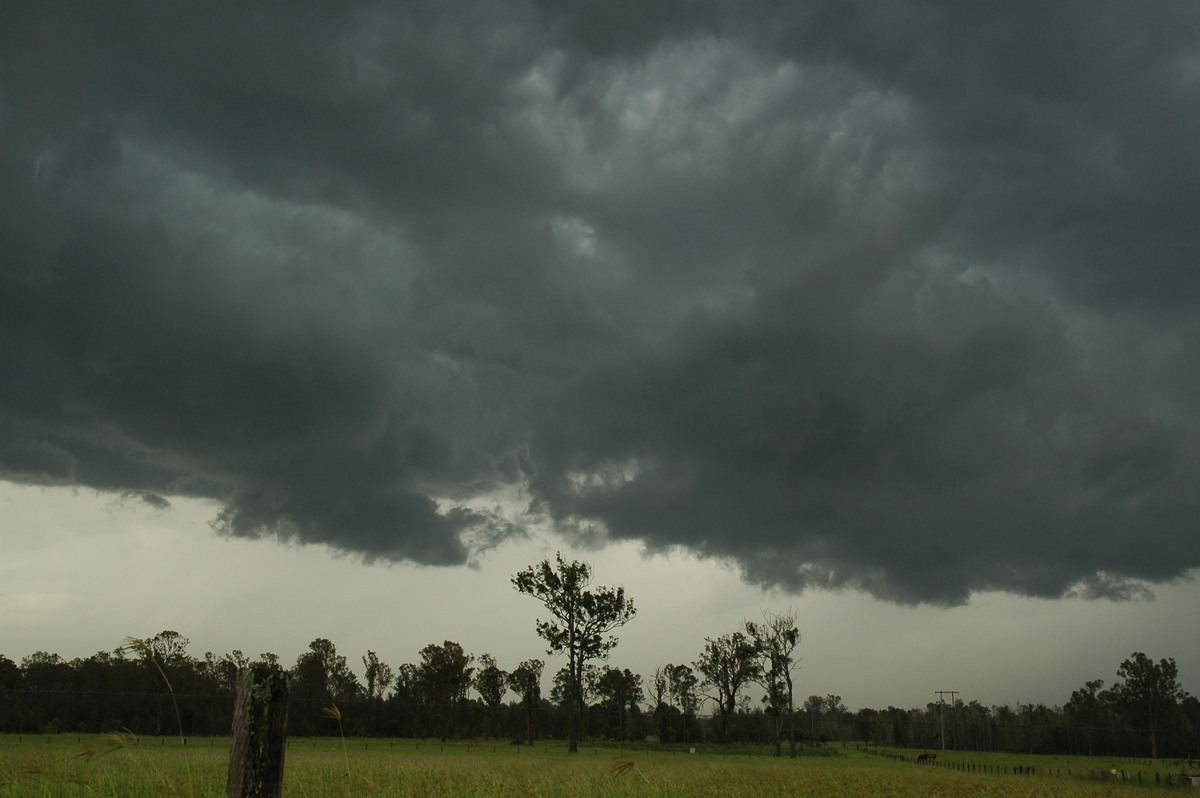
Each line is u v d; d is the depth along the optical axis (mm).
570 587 89000
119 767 16297
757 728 123500
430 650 124125
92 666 90625
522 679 112062
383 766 34844
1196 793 45625
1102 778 57750
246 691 5316
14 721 86688
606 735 127438
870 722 154250
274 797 5234
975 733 149375
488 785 24500
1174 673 134625
